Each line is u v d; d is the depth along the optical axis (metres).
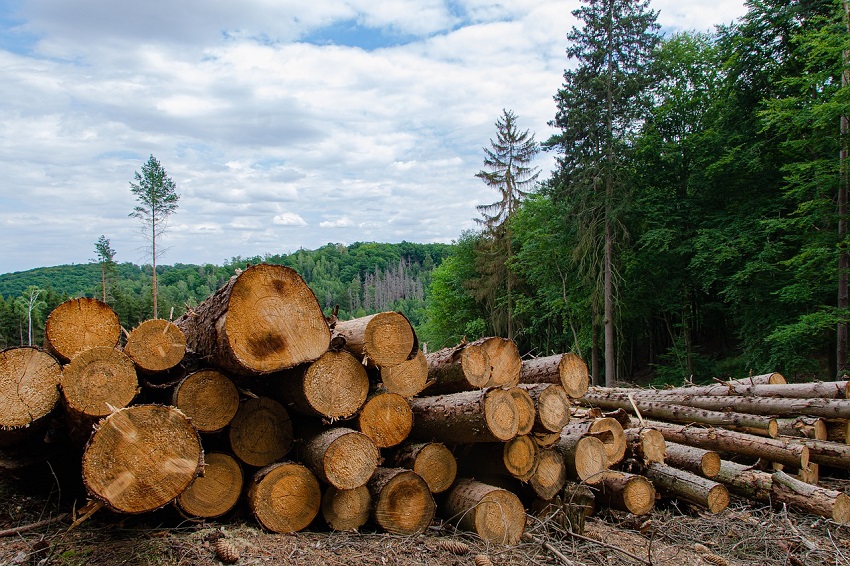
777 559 4.54
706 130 19.27
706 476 5.92
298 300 3.93
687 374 19.48
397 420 4.49
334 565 3.47
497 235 27.52
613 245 20.16
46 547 3.34
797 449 5.98
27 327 37.72
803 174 14.91
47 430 3.87
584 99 19.58
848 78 13.50
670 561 4.34
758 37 16.84
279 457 4.18
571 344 24.61
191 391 3.74
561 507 4.68
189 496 3.76
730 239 16.61
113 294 37.88
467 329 31.22
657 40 19.52
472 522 4.24
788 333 13.91
